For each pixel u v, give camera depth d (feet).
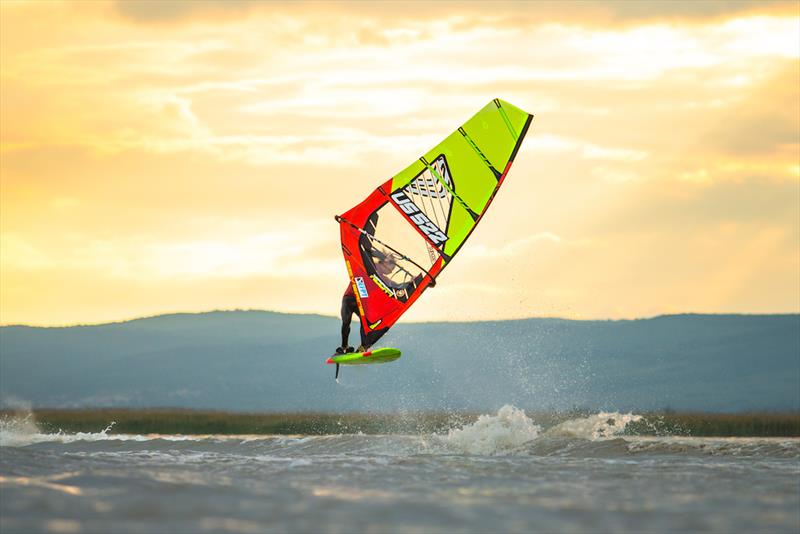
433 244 174.09
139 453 189.06
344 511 106.63
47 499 110.32
